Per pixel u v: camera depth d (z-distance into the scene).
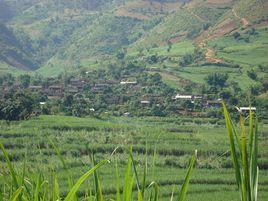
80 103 149.88
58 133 95.25
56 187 3.66
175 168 69.12
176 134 104.88
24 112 107.94
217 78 187.75
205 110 153.38
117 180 3.54
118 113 156.00
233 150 3.02
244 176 2.95
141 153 73.94
